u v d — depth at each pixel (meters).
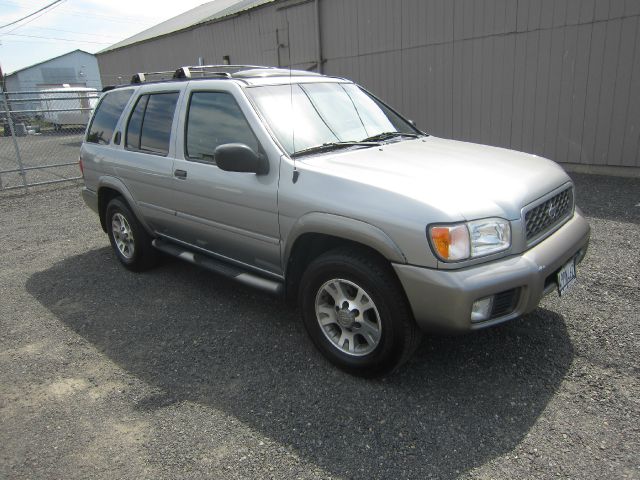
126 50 22.19
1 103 15.80
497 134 9.55
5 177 12.19
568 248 3.08
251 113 3.55
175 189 4.16
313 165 3.24
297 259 3.39
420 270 2.67
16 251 6.29
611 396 2.85
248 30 14.41
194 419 2.86
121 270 5.33
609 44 7.89
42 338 3.92
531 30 8.64
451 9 9.59
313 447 2.59
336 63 12.09
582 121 8.45
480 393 2.95
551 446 2.50
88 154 5.36
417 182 2.90
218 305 4.34
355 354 3.12
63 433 2.80
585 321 3.66
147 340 3.80
